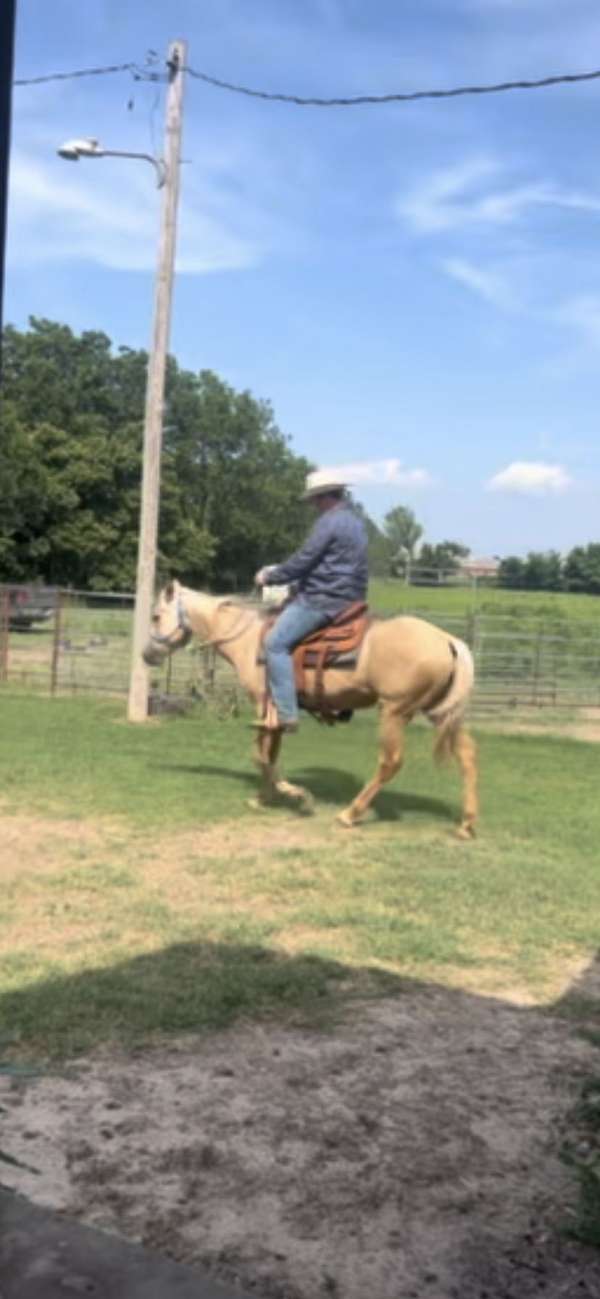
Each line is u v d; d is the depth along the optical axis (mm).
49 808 8367
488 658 18109
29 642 26281
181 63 12867
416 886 6426
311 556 7887
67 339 78312
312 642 8070
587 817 8734
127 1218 2939
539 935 5578
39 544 61000
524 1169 3291
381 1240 2895
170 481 69000
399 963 5125
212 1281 2271
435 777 10508
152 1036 4145
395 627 7895
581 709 17547
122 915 5711
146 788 9266
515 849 7504
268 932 5480
